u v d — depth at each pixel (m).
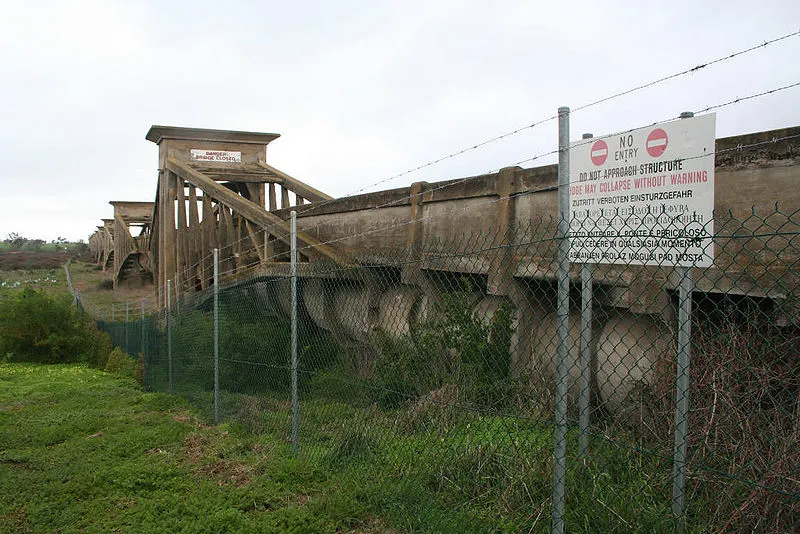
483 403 5.46
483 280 7.33
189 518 5.20
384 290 8.37
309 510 5.04
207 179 17.69
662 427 4.29
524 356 6.00
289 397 8.27
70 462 7.10
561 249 3.62
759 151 4.70
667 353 4.63
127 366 15.75
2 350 19.19
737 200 4.84
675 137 3.24
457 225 7.89
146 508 5.48
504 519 4.14
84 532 5.13
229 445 7.25
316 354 8.93
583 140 3.71
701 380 4.04
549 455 4.43
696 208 3.17
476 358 5.73
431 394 5.62
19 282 48.28
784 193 4.54
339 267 8.57
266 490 5.65
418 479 4.96
